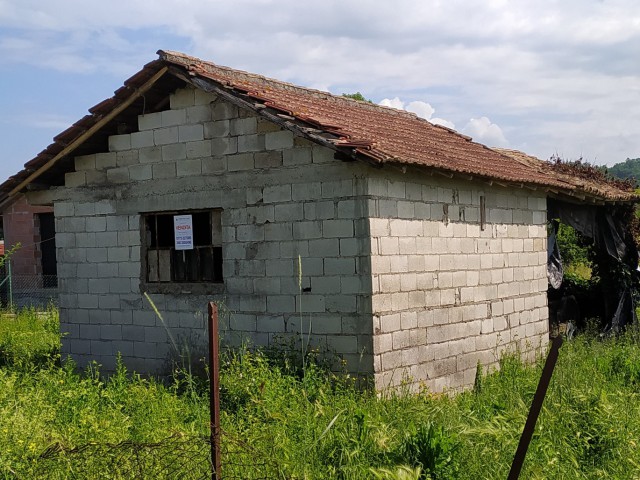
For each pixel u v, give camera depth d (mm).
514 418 7410
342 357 9641
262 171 10250
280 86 12688
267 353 10062
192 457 5676
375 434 6902
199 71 10328
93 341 12023
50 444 6410
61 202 12312
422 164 9430
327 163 9688
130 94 10859
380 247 9594
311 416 7680
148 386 10117
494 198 12359
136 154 11469
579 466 6711
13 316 19453
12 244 24047
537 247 13836
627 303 16234
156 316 11367
